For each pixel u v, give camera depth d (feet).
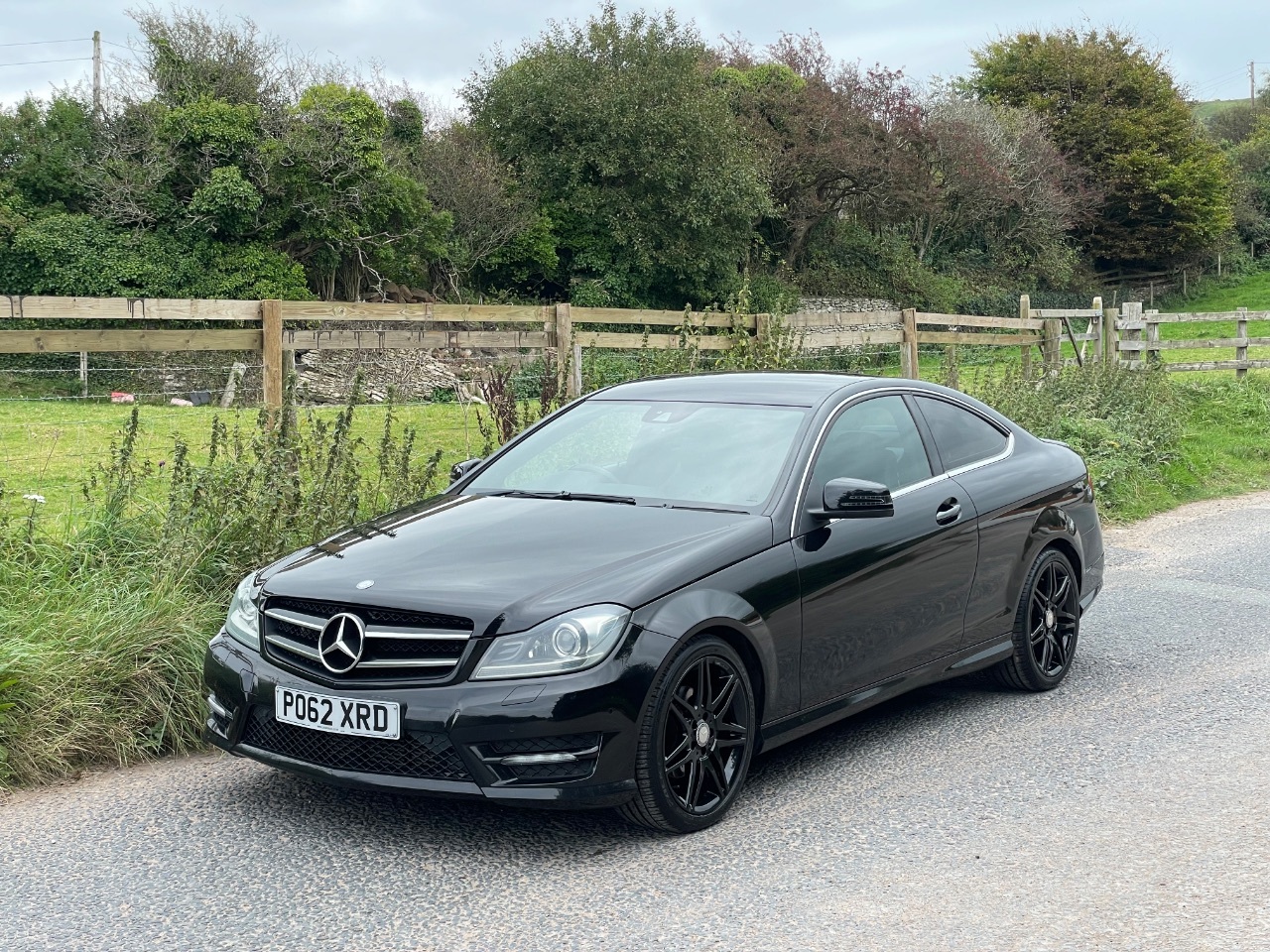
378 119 107.76
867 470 16.34
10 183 96.94
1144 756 15.83
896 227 168.25
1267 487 42.55
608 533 14.12
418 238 111.75
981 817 13.69
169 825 13.62
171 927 11.05
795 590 14.26
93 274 95.04
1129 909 11.24
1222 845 12.77
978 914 11.16
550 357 30.68
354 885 11.93
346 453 22.38
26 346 22.31
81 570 18.28
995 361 52.34
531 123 124.57
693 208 122.01
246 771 15.52
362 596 12.88
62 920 11.21
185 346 24.48
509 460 17.33
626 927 10.94
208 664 14.02
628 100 120.26
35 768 15.05
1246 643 21.83
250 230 100.58
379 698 12.39
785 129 149.18
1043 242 180.14
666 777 12.77
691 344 33.32
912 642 16.26
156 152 98.17
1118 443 40.65
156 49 104.63
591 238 124.57
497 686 12.09
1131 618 23.99
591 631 12.28
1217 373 68.80
